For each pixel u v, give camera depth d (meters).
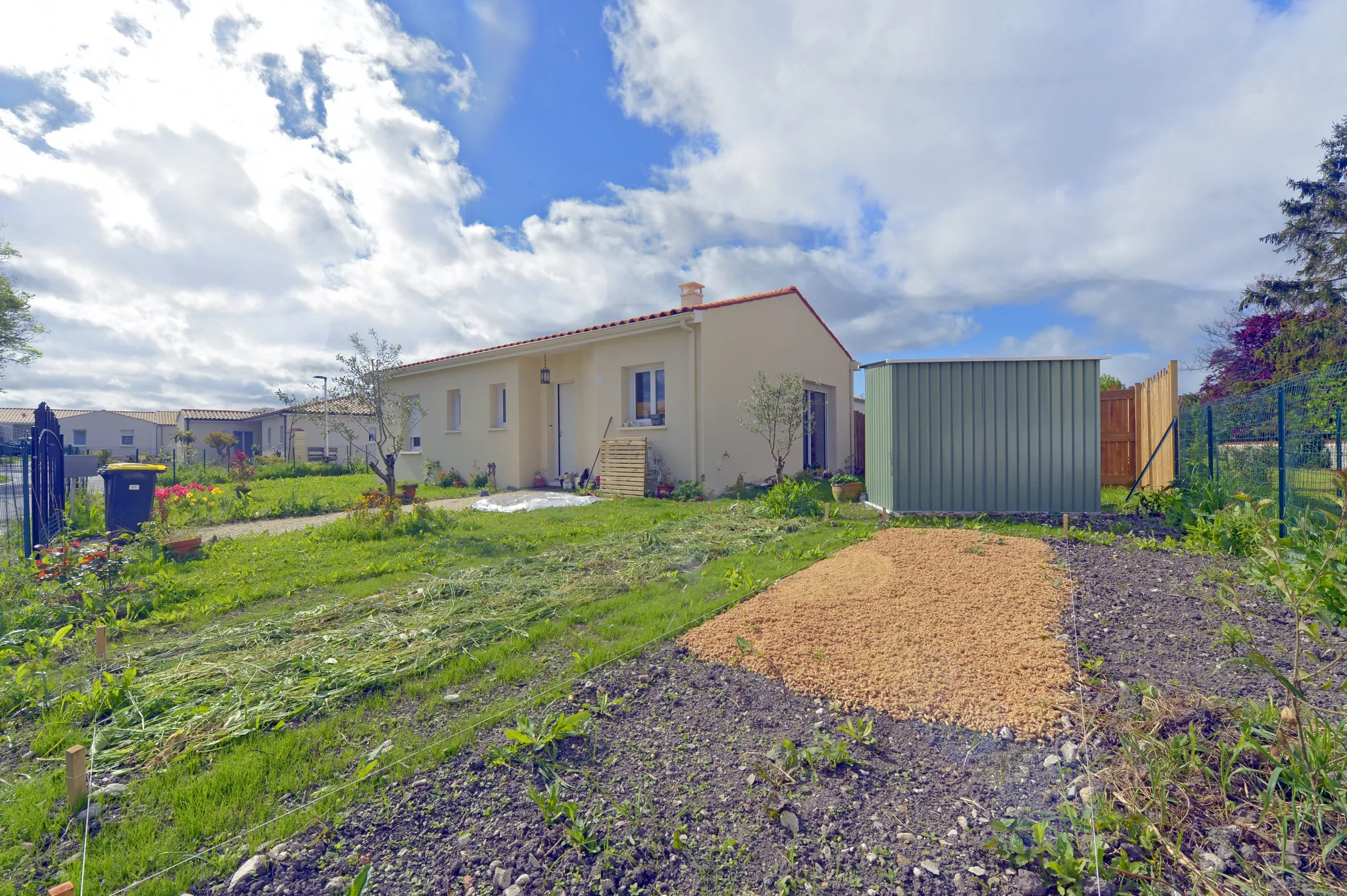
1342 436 5.00
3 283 22.02
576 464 13.34
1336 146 19.86
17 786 2.26
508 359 13.62
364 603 4.52
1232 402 6.25
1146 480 8.93
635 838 1.87
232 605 4.59
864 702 2.69
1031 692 2.68
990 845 1.75
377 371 9.01
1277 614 3.48
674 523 7.75
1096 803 1.92
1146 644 3.17
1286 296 20.69
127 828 2.01
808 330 13.76
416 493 12.66
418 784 2.18
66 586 4.69
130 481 7.08
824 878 1.70
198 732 2.62
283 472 19.70
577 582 4.99
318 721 2.76
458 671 3.22
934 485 7.66
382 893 1.69
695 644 3.41
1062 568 4.59
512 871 1.75
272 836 1.93
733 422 11.23
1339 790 1.76
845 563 5.12
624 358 11.92
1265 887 1.55
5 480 6.82
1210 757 2.10
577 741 2.45
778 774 2.18
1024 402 7.45
